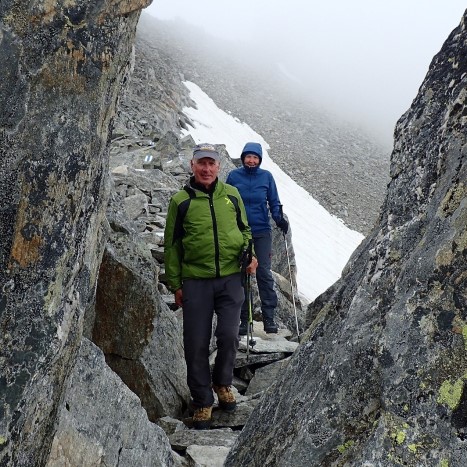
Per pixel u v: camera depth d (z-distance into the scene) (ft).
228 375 18.92
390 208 10.24
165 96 151.94
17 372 7.45
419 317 7.95
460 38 10.32
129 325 18.75
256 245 27.40
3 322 7.36
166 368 19.65
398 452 7.47
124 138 80.33
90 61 8.01
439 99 10.25
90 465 11.23
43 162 7.70
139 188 46.80
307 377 10.02
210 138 154.71
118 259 18.60
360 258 11.08
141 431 13.12
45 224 7.72
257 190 26.89
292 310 37.50
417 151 10.16
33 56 7.65
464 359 7.50
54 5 7.73
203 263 17.93
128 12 8.35
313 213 139.33
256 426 11.39
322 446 8.42
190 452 15.52
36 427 8.21
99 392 12.23
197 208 17.83
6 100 7.52
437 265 8.02
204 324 18.06
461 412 7.34
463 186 8.41
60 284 7.94
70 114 7.91
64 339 8.16
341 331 9.36
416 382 7.69
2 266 7.39
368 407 8.25
